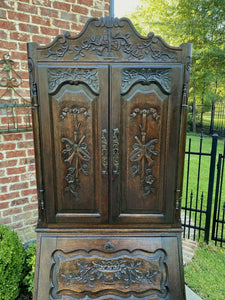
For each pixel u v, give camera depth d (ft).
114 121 4.06
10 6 5.71
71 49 3.82
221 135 25.85
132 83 3.93
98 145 4.18
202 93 29.89
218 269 6.49
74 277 4.45
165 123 4.10
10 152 6.32
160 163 4.27
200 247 7.46
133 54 3.85
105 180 4.31
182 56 3.86
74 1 6.51
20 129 6.32
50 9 6.22
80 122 4.09
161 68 3.89
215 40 25.90
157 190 4.39
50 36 6.37
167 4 28.99
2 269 4.87
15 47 5.97
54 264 4.43
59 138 4.15
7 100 6.07
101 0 6.96
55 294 4.43
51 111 4.03
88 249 4.45
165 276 4.44
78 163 4.26
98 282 4.46
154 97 4.00
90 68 3.87
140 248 4.45
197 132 31.50
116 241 4.47
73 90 3.97
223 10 23.98
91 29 3.77
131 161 4.25
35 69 3.86
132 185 4.36
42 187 4.32
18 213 6.68
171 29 27.66
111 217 4.48
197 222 9.04
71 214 4.47
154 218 4.49
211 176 7.22
